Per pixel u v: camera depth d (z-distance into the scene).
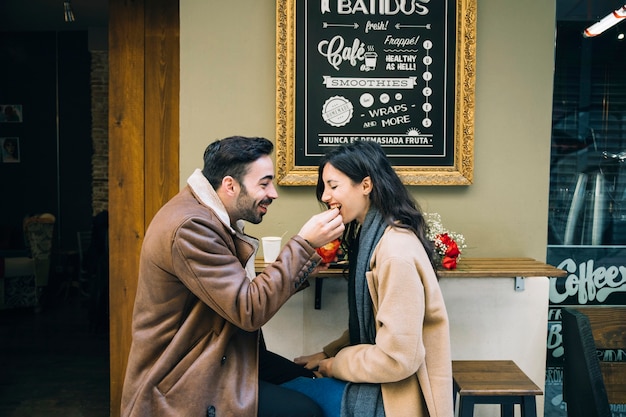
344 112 2.61
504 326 2.51
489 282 2.50
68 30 7.11
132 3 2.76
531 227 2.71
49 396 3.50
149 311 1.66
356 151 1.87
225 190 1.75
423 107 2.63
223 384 1.65
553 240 3.03
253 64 2.63
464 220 2.70
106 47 6.92
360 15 2.60
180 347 1.65
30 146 7.20
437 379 1.72
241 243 1.77
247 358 1.72
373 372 1.69
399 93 2.62
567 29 2.97
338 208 1.89
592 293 3.04
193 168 2.65
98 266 4.94
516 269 2.34
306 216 2.66
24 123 7.18
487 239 2.71
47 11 6.13
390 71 2.62
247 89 2.64
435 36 2.61
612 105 2.99
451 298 2.50
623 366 2.21
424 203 2.69
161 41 2.78
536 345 2.53
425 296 1.74
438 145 2.64
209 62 2.63
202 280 1.58
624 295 3.04
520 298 2.51
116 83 2.79
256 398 1.67
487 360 2.45
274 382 2.03
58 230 7.24
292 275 1.70
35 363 4.18
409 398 1.73
